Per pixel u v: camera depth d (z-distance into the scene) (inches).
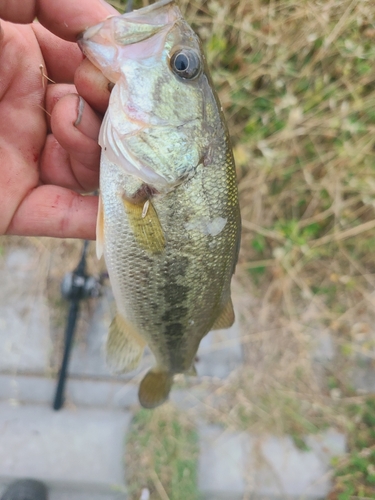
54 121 7.0
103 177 6.9
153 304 7.4
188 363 8.9
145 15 6.4
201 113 6.8
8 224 8.2
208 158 6.9
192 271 7.1
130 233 6.9
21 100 7.8
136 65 6.4
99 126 7.1
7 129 7.8
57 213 8.2
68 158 8.4
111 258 7.2
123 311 7.8
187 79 6.7
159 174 6.7
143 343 8.7
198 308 7.7
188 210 6.8
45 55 8.1
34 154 8.2
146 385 9.3
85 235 8.5
